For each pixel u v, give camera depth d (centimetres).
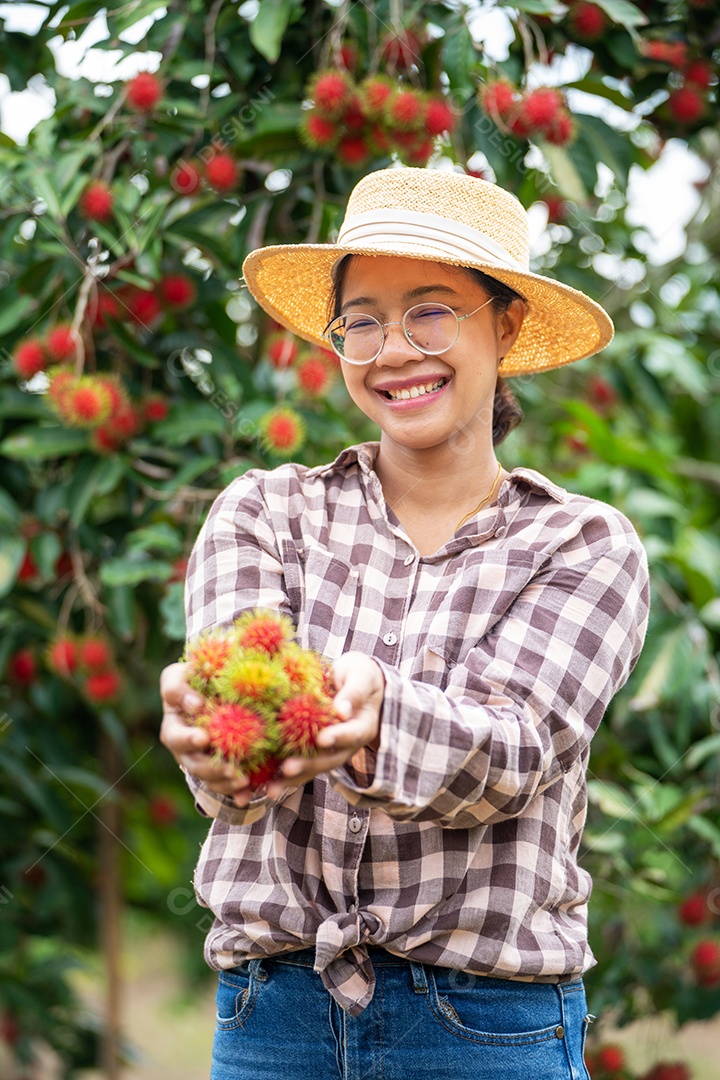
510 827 124
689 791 287
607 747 277
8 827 326
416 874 121
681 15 267
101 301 255
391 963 121
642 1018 299
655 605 289
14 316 257
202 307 266
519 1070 121
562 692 120
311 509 140
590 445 306
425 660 123
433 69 256
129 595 264
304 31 256
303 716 99
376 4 248
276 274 166
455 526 140
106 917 355
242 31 256
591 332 162
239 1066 128
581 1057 131
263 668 101
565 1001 127
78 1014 370
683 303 353
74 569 281
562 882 125
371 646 128
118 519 273
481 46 253
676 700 288
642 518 296
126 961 611
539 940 123
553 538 131
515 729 113
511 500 137
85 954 394
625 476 302
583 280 311
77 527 267
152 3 233
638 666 277
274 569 134
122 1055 368
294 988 125
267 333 290
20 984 341
